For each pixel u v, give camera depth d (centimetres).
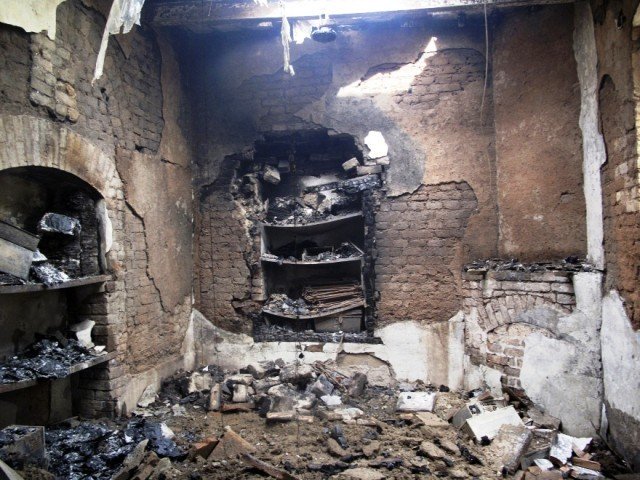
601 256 359
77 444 303
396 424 378
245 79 503
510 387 404
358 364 479
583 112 384
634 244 310
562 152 403
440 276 466
